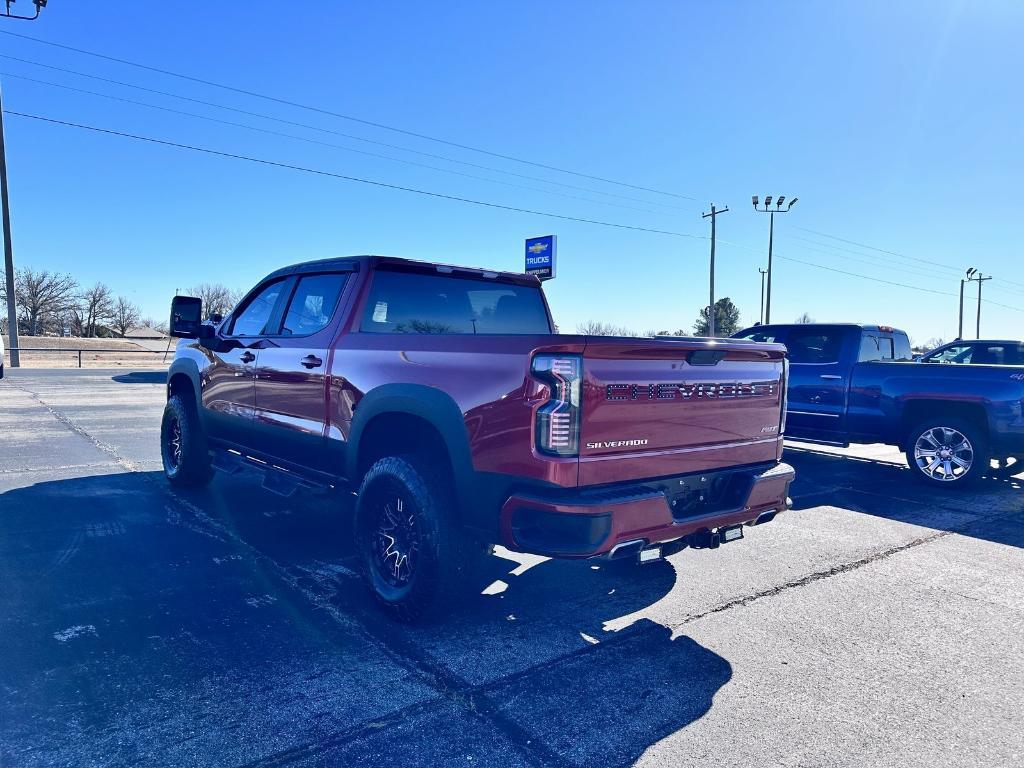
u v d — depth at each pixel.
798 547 5.01
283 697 2.68
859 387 7.73
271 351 4.60
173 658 2.97
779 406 3.92
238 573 4.06
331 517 5.37
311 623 3.40
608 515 2.83
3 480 6.36
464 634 3.34
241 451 5.09
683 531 3.21
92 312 82.25
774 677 2.97
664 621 3.57
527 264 22.05
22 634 3.16
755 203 37.09
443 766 2.27
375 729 2.48
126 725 2.45
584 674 2.96
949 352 9.66
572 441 2.83
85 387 16.83
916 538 5.29
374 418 3.64
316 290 4.50
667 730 2.53
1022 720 2.66
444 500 3.29
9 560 4.16
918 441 7.30
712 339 3.45
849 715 2.67
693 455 3.34
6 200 24.92
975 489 7.18
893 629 3.53
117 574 3.98
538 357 2.85
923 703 2.78
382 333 3.73
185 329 5.34
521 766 2.28
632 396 3.04
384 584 3.55
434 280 4.45
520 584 4.11
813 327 8.38
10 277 25.12
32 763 2.21
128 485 6.27
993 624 3.62
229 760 2.26
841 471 8.34
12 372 21.72
